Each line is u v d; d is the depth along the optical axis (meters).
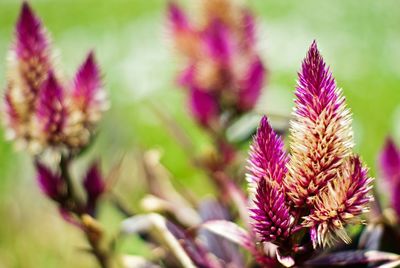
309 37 2.85
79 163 0.97
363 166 0.47
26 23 0.65
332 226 0.47
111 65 2.61
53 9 4.05
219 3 0.85
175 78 0.87
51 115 0.63
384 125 1.57
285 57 2.55
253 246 0.54
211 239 0.67
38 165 0.66
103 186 0.68
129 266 0.71
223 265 0.66
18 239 0.98
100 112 0.66
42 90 0.63
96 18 3.74
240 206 0.60
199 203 0.75
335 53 2.58
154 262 0.72
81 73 0.65
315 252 0.52
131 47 2.91
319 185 0.47
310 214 0.49
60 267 0.92
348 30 2.92
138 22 3.49
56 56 0.66
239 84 0.79
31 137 0.65
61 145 0.65
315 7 3.39
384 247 0.60
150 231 0.72
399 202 0.61
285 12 3.41
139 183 1.02
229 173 0.82
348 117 0.47
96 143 1.07
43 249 0.95
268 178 0.48
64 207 0.67
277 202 0.48
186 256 0.62
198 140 1.48
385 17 3.04
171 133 0.86
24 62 0.65
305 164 0.47
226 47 0.79
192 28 0.87
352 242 0.59
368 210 0.47
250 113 0.82
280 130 0.73
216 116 0.82
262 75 0.80
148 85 2.15
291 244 0.49
